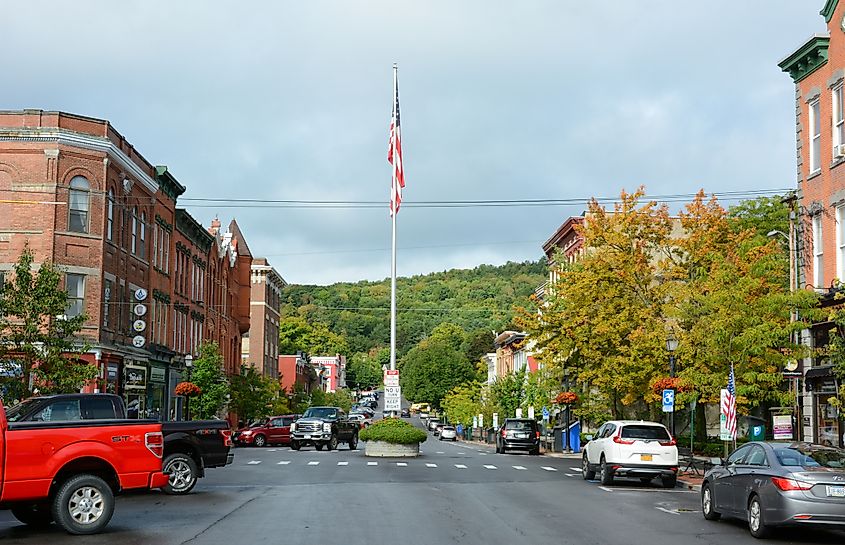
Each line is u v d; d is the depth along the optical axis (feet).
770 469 52.31
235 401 215.72
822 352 84.94
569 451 175.73
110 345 139.74
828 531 55.52
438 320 532.32
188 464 72.02
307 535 48.85
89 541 46.65
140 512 59.41
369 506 63.67
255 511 60.08
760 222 184.24
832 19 103.14
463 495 73.46
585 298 135.74
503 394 241.55
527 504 67.77
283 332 499.10
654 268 138.82
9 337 91.76
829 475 50.19
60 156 132.36
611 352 134.72
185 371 179.52
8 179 130.93
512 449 162.09
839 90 102.58
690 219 136.05
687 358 105.29
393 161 114.42
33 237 130.11
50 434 48.91
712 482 59.77
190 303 197.26
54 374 91.50
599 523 57.06
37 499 48.55
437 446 209.67
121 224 145.79
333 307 581.53
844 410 76.13
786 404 106.22
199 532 49.85
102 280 135.95
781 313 99.19
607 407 147.13
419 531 51.16
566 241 213.87
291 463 113.80
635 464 85.97
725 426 86.07
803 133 109.40
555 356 146.72
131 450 51.19
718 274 103.91
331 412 162.20
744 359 97.45
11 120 132.67
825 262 103.30
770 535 52.39
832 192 102.42
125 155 145.69
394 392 115.65
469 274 598.34
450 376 421.59
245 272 259.39
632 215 135.95
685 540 50.24
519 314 149.38
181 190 182.70
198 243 206.49
